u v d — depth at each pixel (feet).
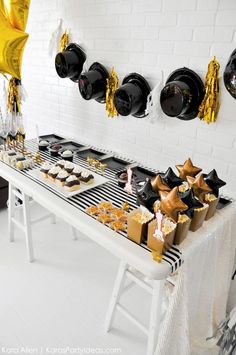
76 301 5.76
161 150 6.28
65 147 7.43
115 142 7.20
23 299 5.73
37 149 7.20
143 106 6.11
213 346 4.87
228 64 4.62
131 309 5.65
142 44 5.89
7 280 6.17
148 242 3.69
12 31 6.54
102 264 6.79
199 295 4.50
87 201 4.79
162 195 3.93
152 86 5.97
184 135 5.79
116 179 5.69
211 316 4.82
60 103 8.36
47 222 8.27
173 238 3.74
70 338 5.01
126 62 6.27
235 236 4.82
